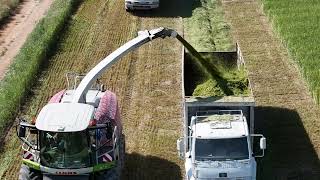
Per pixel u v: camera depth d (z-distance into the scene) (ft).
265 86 76.79
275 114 69.67
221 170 50.65
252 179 51.06
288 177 57.62
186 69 65.57
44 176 51.11
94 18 101.86
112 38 93.30
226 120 53.62
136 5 102.37
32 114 70.44
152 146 63.98
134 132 66.80
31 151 51.37
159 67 82.79
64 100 55.47
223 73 62.18
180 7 106.93
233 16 101.86
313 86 72.90
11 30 98.43
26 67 81.66
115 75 80.53
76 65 83.71
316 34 88.48
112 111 56.08
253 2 108.58
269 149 62.59
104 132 52.31
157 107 72.18
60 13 101.04
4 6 106.22
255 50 87.86
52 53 87.71
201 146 51.52
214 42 90.99
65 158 50.29
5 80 79.30
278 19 94.12
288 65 82.74
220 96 56.29
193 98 55.62
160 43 90.48
